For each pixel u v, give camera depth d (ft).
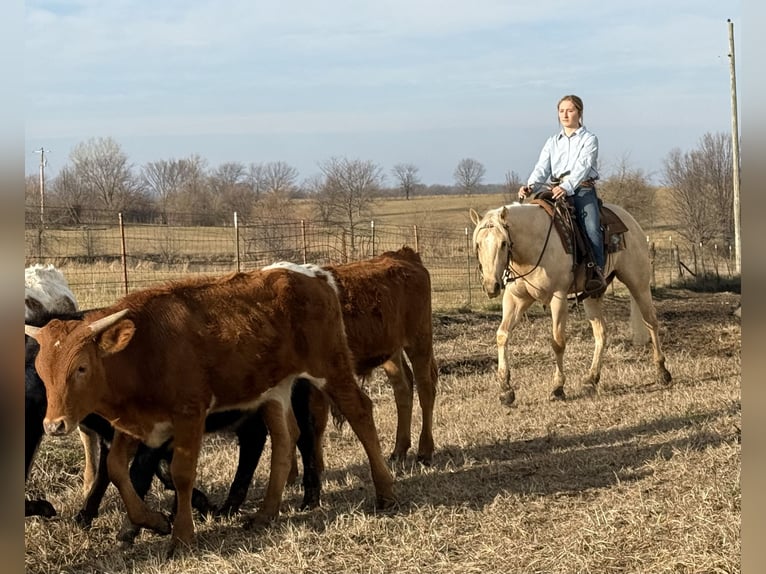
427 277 23.59
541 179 33.91
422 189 277.44
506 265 30.27
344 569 15.46
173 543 16.89
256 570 15.49
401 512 18.43
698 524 15.61
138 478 18.12
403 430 23.44
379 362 21.71
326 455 24.57
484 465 22.22
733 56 77.15
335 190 121.39
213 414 18.78
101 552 17.52
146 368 16.55
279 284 18.57
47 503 18.97
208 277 18.81
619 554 14.89
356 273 21.39
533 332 49.03
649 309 35.24
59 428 15.20
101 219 102.63
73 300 21.26
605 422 27.09
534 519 17.38
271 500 18.57
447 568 15.14
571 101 32.89
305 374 18.78
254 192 158.61
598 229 32.63
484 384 35.47
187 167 158.92
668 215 130.62
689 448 21.77
